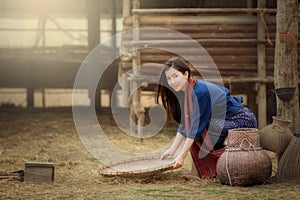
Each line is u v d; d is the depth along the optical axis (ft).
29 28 60.80
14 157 35.68
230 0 48.93
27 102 59.93
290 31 31.24
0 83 59.62
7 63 59.16
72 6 61.36
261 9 40.11
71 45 58.54
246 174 26.50
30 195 25.46
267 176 27.02
